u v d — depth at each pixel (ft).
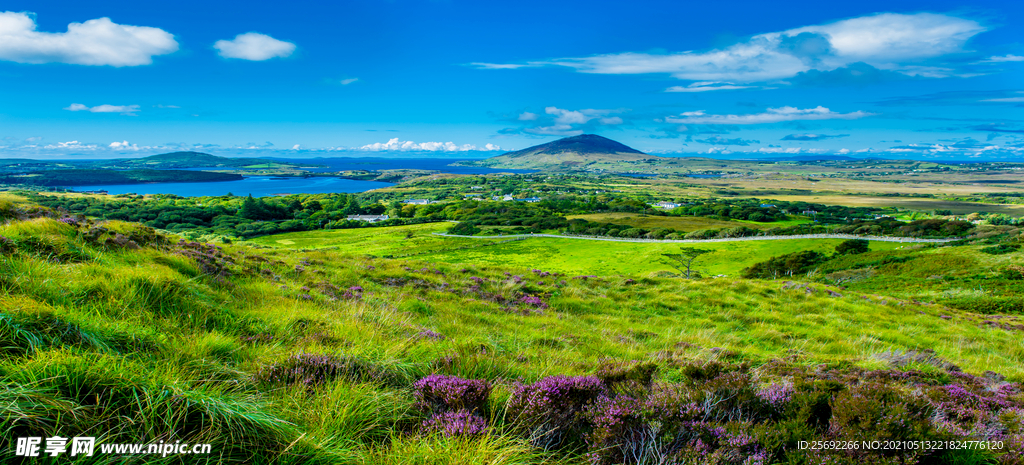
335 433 11.58
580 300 58.18
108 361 11.44
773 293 76.89
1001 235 246.47
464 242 406.21
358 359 16.96
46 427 8.86
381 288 49.78
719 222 571.69
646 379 18.83
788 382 18.88
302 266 54.95
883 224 396.37
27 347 11.64
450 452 11.50
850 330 54.60
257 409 11.23
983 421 15.66
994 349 52.65
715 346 36.60
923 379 26.22
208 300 25.79
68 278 20.38
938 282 160.86
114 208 531.50
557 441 13.53
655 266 282.15
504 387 17.17
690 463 11.53
